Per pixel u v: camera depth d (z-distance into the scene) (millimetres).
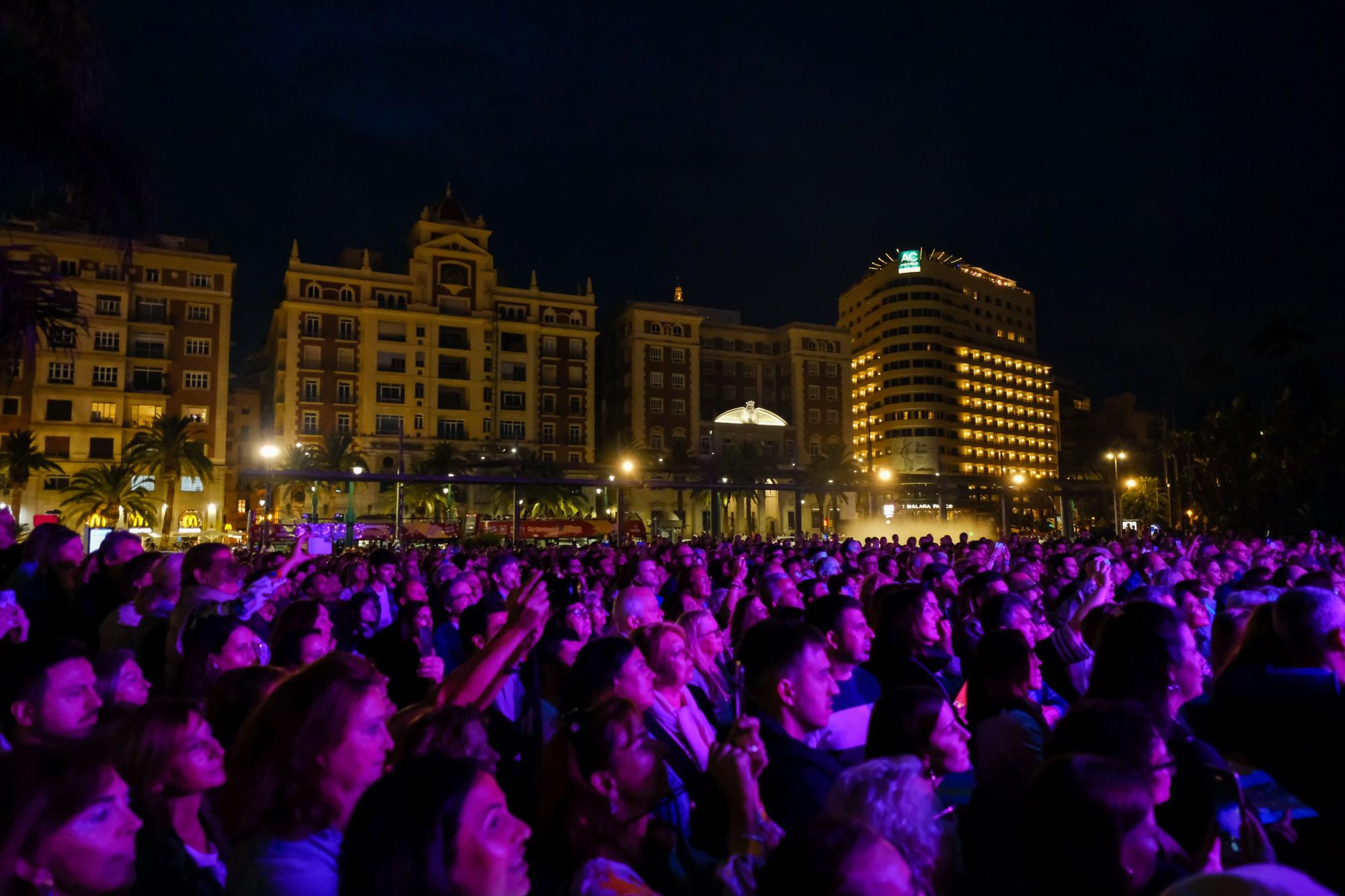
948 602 8492
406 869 1892
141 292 74875
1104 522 88438
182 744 2891
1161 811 3191
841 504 101250
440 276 90250
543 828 3031
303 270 83875
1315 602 4027
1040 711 3850
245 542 60812
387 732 2787
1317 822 3635
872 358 147000
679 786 3461
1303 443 43062
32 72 5961
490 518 81688
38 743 2873
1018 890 3115
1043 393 159500
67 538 6762
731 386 108000
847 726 4492
